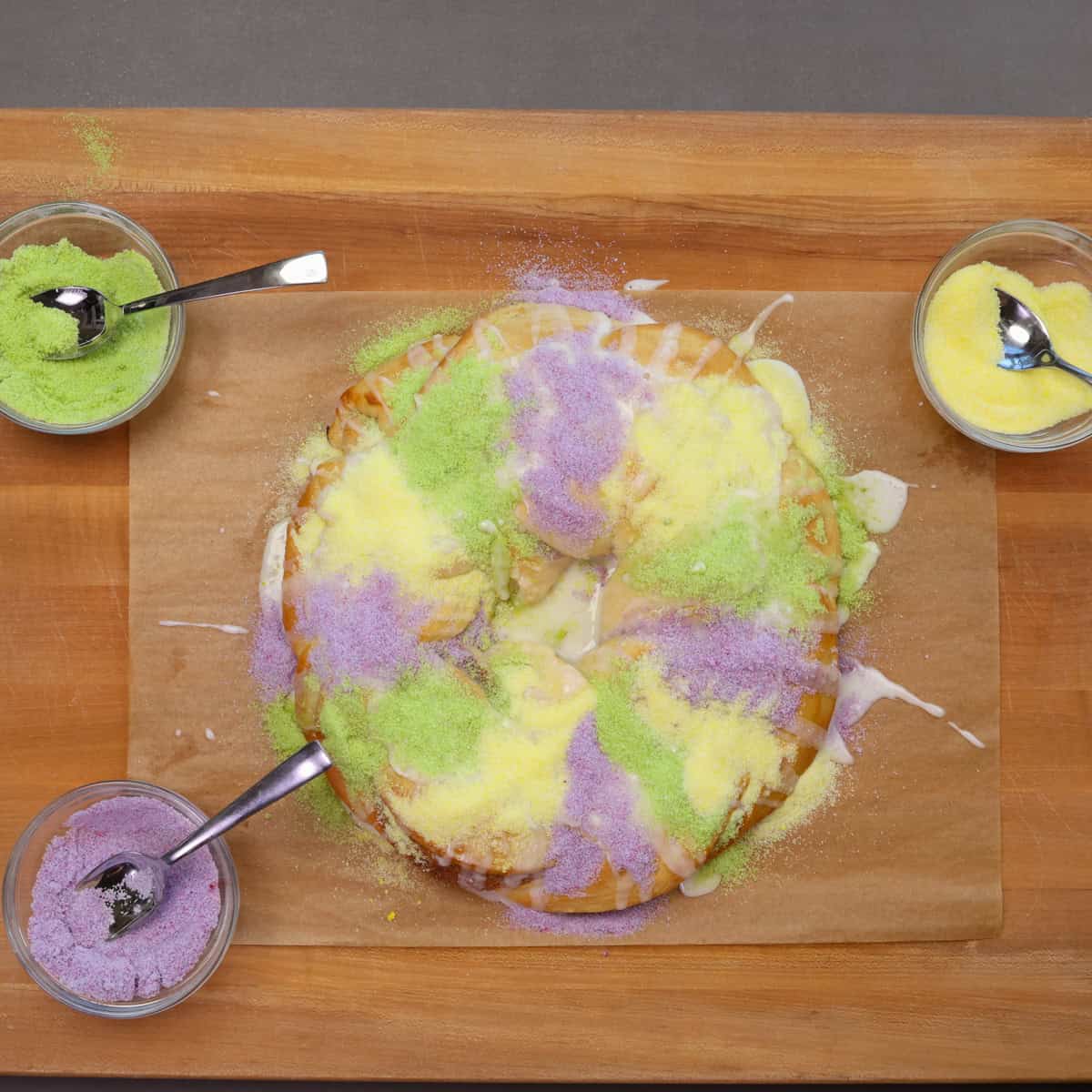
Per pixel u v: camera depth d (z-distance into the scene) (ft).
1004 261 2.81
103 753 2.81
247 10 2.99
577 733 2.68
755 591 2.68
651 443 2.68
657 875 2.72
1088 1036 2.81
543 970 2.80
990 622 2.83
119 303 2.76
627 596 2.71
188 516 2.82
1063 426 2.79
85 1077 2.90
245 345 2.82
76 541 2.81
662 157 2.81
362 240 2.81
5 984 2.78
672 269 2.83
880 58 3.01
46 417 2.74
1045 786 2.83
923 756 2.83
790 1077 2.80
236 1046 2.79
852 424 2.84
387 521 2.69
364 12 2.99
